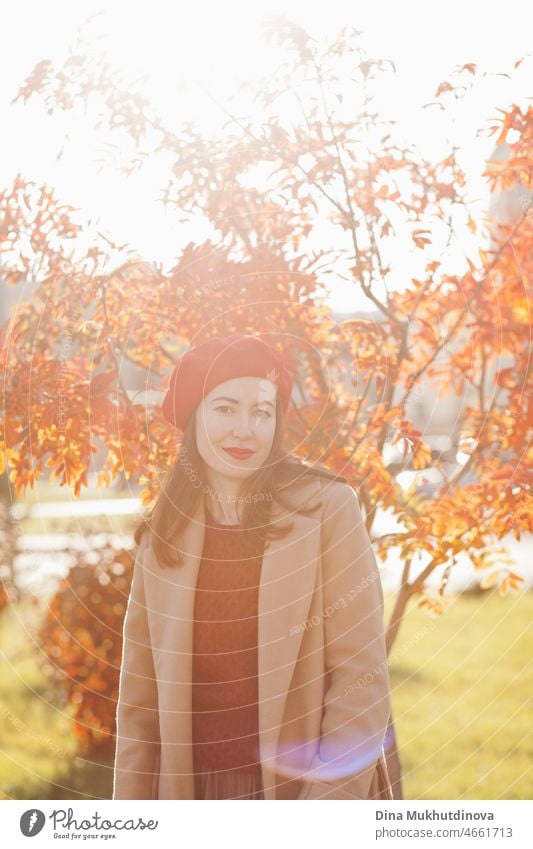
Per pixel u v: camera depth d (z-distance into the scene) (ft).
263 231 9.46
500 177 9.32
